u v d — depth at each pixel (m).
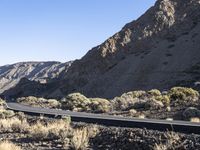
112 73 118.88
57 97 122.81
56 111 40.38
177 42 118.50
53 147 17.00
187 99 38.81
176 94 39.97
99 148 16.41
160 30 130.88
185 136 14.76
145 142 15.32
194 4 135.62
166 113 31.72
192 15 130.25
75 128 21.06
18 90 158.12
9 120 26.06
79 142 16.52
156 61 113.44
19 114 34.03
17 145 17.83
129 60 121.25
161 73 106.62
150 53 119.06
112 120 22.19
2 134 22.09
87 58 133.38
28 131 22.09
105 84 116.38
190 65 103.00
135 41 130.38
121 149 15.67
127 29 137.50
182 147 13.87
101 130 19.02
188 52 110.06
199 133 16.33
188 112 29.00
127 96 51.00
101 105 42.91
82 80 126.12
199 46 110.12
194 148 13.52
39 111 39.41
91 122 24.30
